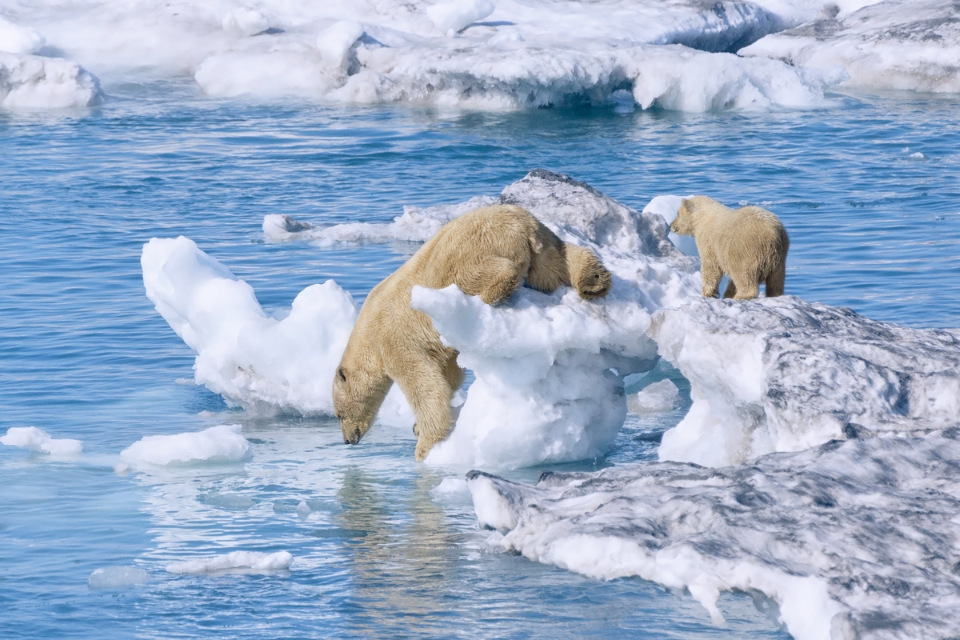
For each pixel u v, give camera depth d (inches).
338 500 1136.8
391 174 3533.5
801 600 760.3
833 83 5182.1
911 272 2086.6
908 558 789.9
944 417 1037.8
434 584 896.3
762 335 1119.6
